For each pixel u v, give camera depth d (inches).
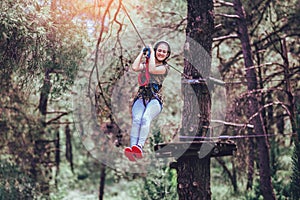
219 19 509.0
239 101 478.0
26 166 539.8
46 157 586.9
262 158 469.7
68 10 365.1
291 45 514.6
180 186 336.2
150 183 507.8
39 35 338.6
